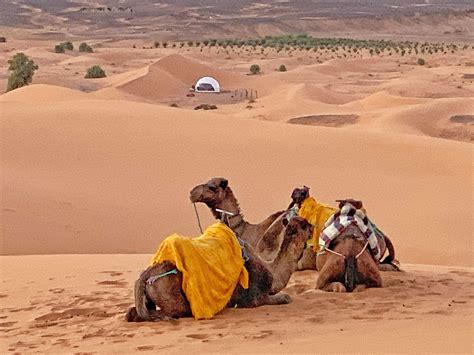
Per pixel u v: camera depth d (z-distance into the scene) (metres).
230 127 35.16
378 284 12.16
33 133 32.16
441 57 142.38
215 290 10.47
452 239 24.52
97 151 31.05
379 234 13.14
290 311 10.73
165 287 10.30
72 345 9.55
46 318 11.20
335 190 29.02
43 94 61.81
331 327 9.68
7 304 12.25
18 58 87.19
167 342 9.29
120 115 35.38
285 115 70.62
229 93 90.56
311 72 110.75
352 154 32.75
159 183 28.55
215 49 155.62
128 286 13.32
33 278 14.30
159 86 88.94
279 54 150.12
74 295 12.66
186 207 26.27
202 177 29.53
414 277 13.51
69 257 17.39
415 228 25.39
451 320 9.72
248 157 31.66
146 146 31.81
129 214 25.19
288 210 12.03
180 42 174.12
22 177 27.50
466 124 63.72
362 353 7.98
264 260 11.33
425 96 90.31
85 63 117.25
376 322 9.87
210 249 10.55
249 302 10.98
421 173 31.41
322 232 12.32
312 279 13.15
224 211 11.99
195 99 86.94
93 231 23.78
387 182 29.94
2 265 16.00
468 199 28.45
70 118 34.28
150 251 22.92
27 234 23.03
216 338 9.34
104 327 10.35
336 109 73.62
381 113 67.06
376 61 129.00
